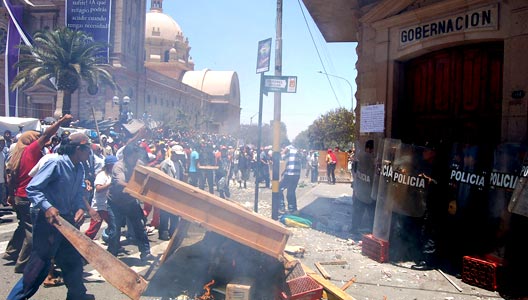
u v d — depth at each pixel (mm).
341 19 14117
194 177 15758
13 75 44344
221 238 5207
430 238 7062
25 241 6293
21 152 6492
